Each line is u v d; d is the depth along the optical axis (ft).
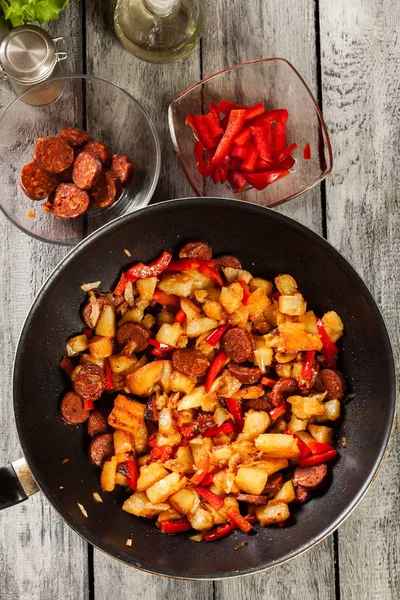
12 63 2.66
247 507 2.67
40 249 2.84
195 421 2.63
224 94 2.83
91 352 2.63
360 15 2.90
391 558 2.89
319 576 2.88
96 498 2.64
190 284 2.66
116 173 2.71
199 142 2.80
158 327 2.70
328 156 2.80
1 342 2.84
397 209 2.91
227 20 2.88
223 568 2.56
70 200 2.68
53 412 2.63
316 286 2.70
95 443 2.63
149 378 2.61
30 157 2.80
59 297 2.57
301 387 2.66
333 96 2.90
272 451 2.60
